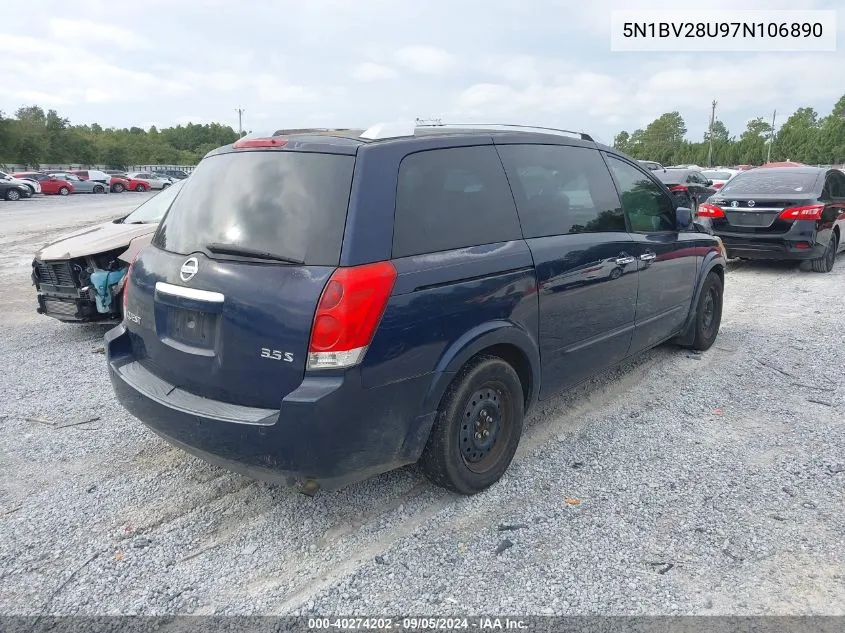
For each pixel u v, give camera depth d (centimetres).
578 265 390
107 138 11775
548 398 397
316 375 277
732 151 10462
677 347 599
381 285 283
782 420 441
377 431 293
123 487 365
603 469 378
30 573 291
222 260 305
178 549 308
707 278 561
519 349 357
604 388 505
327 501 348
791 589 274
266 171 316
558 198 394
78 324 729
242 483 369
